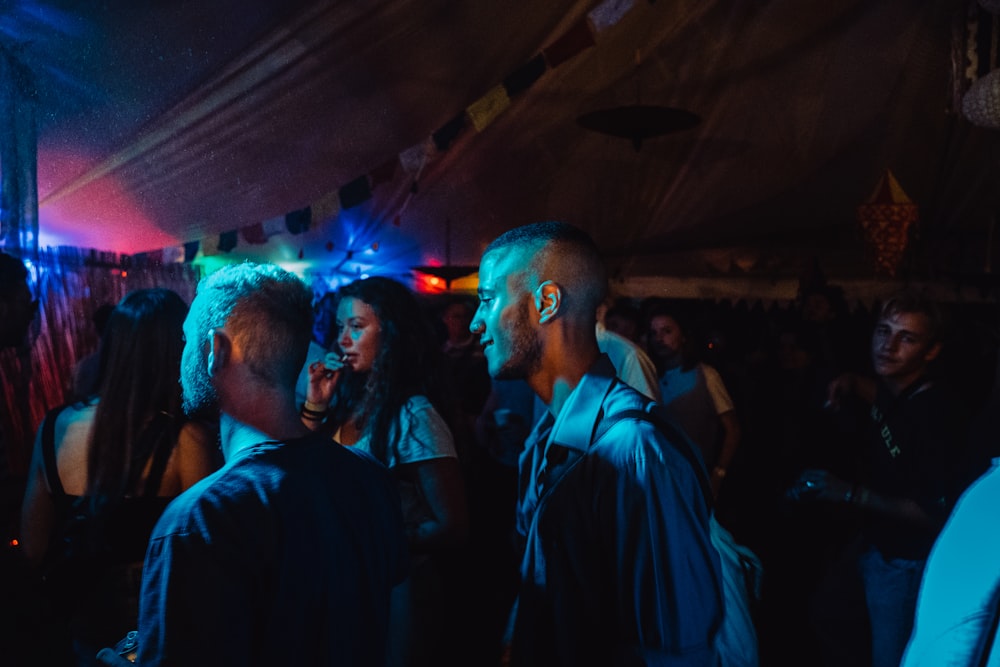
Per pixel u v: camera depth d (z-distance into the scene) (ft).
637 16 17.90
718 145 24.07
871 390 10.80
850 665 9.53
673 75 20.63
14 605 9.10
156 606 3.85
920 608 2.94
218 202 16.38
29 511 6.64
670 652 4.45
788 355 14.69
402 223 24.53
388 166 16.75
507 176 23.13
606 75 19.72
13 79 12.02
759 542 14.40
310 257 25.86
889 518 8.75
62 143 13.35
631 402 4.94
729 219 28.63
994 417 7.70
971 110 10.06
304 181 16.80
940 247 29.73
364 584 4.61
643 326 16.12
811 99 22.59
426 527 7.70
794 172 25.96
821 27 19.94
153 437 6.54
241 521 3.99
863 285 30.63
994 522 2.74
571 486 4.77
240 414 4.52
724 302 26.63
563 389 5.23
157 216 16.30
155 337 6.60
